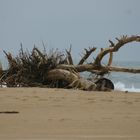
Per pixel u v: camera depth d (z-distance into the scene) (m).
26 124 21.12
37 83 57.44
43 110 27.38
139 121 22.31
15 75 57.97
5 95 37.00
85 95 37.91
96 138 17.20
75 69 58.25
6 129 19.55
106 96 37.28
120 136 17.70
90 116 24.36
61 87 57.34
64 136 17.64
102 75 58.59
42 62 57.59
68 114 25.36
